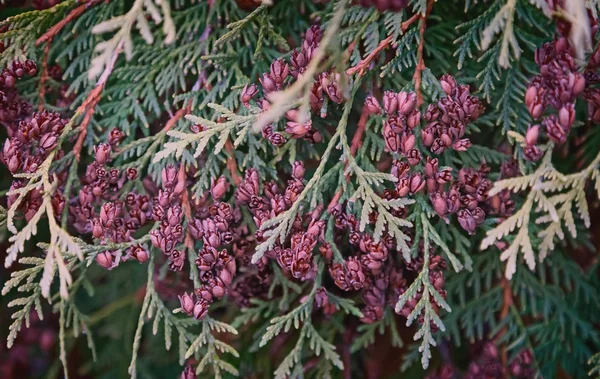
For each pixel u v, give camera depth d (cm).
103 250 60
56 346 79
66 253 60
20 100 63
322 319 67
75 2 63
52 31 63
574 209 67
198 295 60
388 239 60
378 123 61
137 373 76
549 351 68
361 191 59
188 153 61
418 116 59
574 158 67
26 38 62
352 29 62
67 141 64
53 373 76
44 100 64
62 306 62
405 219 60
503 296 67
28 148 61
